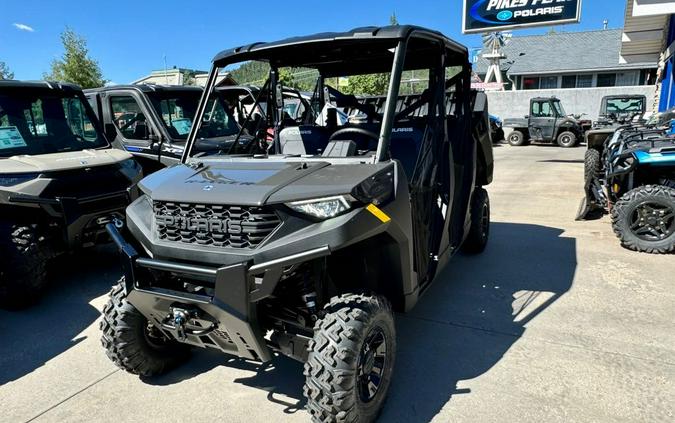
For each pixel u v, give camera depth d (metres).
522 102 25.14
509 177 11.32
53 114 5.54
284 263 2.24
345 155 2.88
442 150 3.56
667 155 5.29
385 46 3.10
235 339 2.45
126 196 4.97
